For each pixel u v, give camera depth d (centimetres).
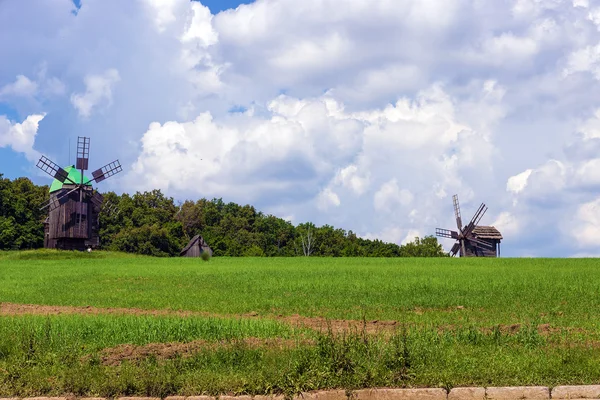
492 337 1622
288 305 2714
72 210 8206
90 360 1379
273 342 1529
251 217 15412
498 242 10025
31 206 11569
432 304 2670
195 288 3575
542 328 1884
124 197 13275
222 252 12925
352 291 3219
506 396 1191
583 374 1249
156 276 4366
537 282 3494
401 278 3912
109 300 3044
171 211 13638
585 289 3136
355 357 1311
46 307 2777
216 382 1230
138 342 1652
